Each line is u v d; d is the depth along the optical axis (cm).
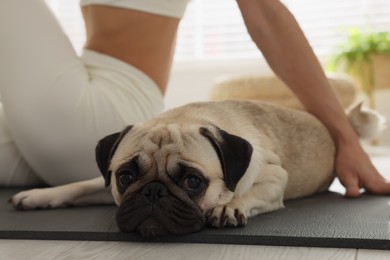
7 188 229
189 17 549
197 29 548
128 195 136
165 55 231
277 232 134
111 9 221
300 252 122
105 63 222
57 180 219
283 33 201
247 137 166
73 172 214
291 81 210
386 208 167
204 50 550
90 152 210
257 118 183
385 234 130
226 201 144
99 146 153
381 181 196
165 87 238
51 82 202
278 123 189
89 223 151
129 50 223
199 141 140
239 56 539
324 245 127
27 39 203
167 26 227
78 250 129
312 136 197
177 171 135
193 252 124
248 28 204
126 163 139
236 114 177
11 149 223
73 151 208
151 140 141
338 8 514
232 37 543
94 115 207
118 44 223
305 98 210
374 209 166
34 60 202
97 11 223
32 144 208
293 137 190
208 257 120
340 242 126
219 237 131
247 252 123
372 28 506
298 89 210
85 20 237
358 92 410
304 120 200
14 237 142
